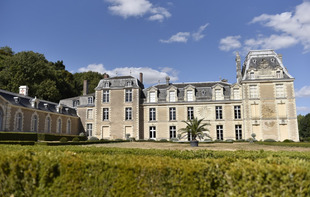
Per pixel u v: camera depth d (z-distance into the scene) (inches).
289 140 1296.8
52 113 1534.2
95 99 1749.5
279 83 1494.8
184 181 207.9
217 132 1587.1
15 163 234.5
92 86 2694.4
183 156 382.3
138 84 1752.0
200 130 925.2
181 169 212.4
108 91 1750.7
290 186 188.4
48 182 227.5
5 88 1769.2
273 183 190.2
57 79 2202.3
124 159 247.9
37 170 233.9
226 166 217.9
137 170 213.2
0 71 1911.9
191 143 919.7
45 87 1947.6
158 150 422.0
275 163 224.4
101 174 219.1
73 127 1748.3
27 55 1977.1
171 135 1642.5
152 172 212.1
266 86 1504.7
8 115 1195.9
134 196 207.9
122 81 1745.8
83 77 2790.4
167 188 209.6
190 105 1635.1
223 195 206.4
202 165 219.0
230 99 1582.2
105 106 1726.1
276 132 1450.5
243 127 1525.6
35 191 228.5
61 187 223.8
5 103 1193.4
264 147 864.3
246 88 1524.4
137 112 1665.8
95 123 1716.3
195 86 1706.4
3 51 2285.9
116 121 1688.0
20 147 435.2
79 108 1824.6
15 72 1862.7
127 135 1590.8
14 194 230.8
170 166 213.9
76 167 224.4
